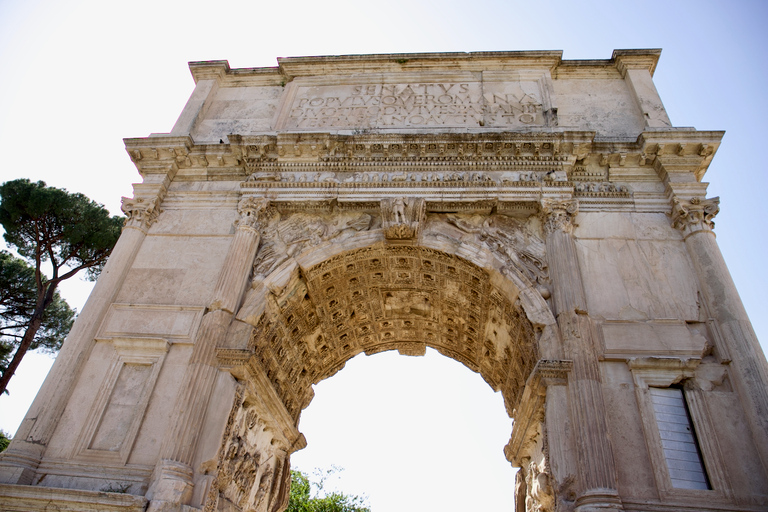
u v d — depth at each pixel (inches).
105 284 521.7
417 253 563.5
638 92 650.2
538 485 501.7
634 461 399.9
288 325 577.9
